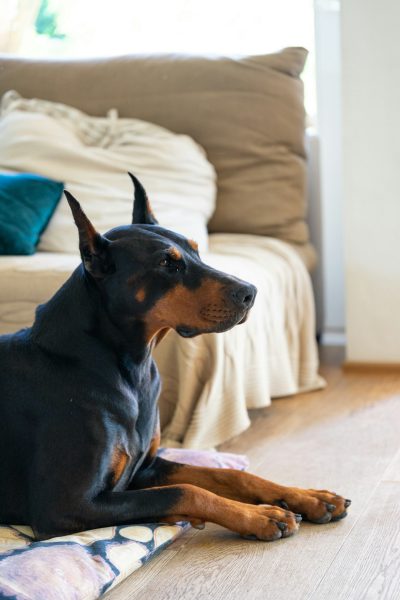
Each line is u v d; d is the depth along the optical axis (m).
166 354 2.96
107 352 2.17
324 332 4.75
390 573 1.94
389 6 3.82
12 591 1.73
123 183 3.75
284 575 1.95
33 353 2.21
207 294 2.11
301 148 4.10
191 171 3.87
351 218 4.01
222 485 2.30
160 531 2.11
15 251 3.42
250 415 3.37
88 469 2.07
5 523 2.20
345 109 3.94
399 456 2.79
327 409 3.41
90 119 4.05
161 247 2.14
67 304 2.21
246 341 3.19
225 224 4.11
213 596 1.87
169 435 2.94
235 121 4.04
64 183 3.68
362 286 4.04
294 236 4.11
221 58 4.11
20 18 4.68
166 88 4.11
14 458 2.16
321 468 2.71
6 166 3.79
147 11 4.63
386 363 4.05
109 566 1.91
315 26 4.48
